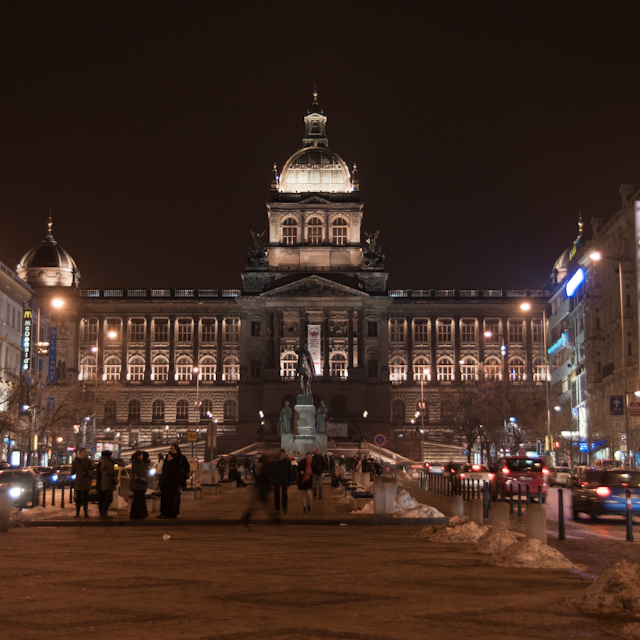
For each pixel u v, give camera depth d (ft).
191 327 589.32
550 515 158.20
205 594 66.85
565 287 521.65
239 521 134.62
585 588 69.46
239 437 546.67
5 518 121.19
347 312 574.56
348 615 59.06
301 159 612.29
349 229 597.52
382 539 109.29
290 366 573.33
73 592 67.72
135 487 138.62
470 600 64.39
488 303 588.91
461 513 133.69
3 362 402.11
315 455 199.52
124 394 581.12
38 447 410.31
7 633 53.42
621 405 270.46
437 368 588.50
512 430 459.32
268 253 593.83
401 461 500.74
